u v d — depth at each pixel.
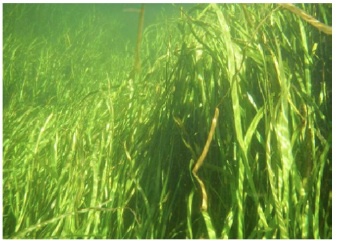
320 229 1.75
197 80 1.93
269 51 1.86
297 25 2.06
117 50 5.57
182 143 1.95
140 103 2.25
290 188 1.61
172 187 1.91
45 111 2.96
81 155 2.01
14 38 4.91
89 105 2.51
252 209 1.76
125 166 1.97
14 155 2.52
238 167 1.65
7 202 2.12
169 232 1.81
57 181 2.02
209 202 1.78
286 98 1.57
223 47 1.88
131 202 1.91
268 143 1.56
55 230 1.76
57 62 4.51
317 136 1.86
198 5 1.99
